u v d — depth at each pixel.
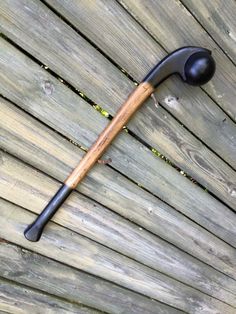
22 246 0.66
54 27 0.54
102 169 0.65
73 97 0.59
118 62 0.59
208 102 0.67
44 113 0.58
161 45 0.60
